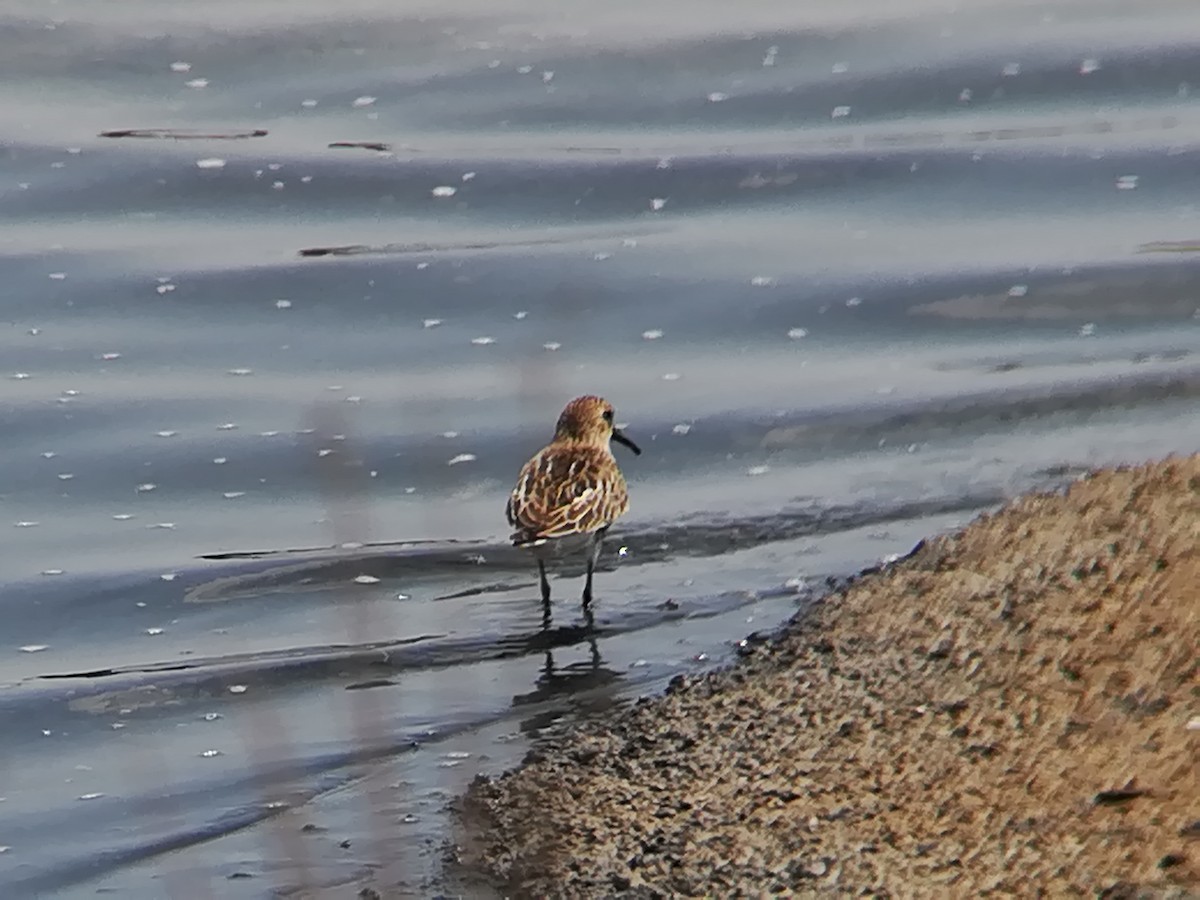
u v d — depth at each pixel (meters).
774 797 9.56
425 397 17.56
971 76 25.78
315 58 26.98
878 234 21.41
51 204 22.95
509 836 9.79
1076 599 10.96
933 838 8.67
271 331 19.31
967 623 11.12
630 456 16.33
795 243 21.14
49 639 13.61
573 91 25.94
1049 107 24.97
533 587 13.80
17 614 13.98
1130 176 22.59
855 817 9.08
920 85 25.61
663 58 26.61
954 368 17.86
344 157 24.08
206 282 20.39
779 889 8.55
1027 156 23.23
